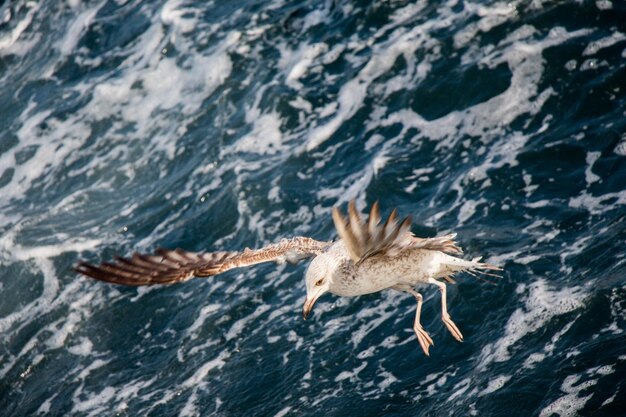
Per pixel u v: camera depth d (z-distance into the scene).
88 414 11.66
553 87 14.13
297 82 16.30
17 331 13.58
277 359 11.48
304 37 17.30
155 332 12.70
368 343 11.28
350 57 16.38
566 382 9.34
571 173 12.56
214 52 17.81
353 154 14.59
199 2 19.59
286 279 12.82
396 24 16.58
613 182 12.11
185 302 12.98
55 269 14.55
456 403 9.80
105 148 17.17
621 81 13.75
